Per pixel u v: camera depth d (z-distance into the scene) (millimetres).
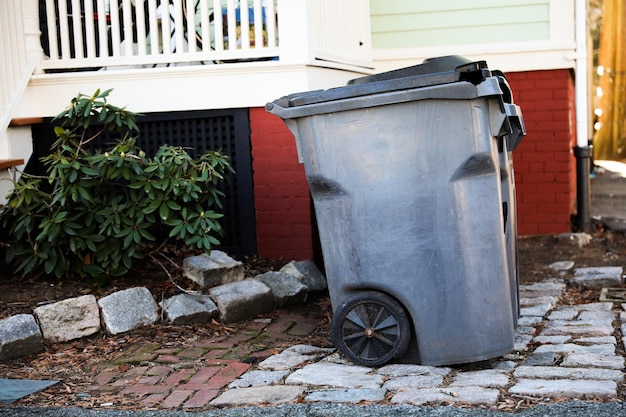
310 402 3998
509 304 4500
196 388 4312
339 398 4023
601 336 4938
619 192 9312
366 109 4422
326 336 5316
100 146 6844
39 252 5668
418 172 4398
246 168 6672
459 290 4418
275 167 6621
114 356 4871
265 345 5105
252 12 6934
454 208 4387
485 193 4410
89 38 6734
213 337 5246
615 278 6426
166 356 4848
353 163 4477
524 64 7805
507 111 4484
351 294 4602
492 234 4430
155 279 5918
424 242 4426
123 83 6672
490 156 4355
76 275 5855
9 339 4809
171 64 6980
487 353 4441
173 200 5637
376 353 4543
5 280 5844
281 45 6480
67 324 5113
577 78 7793
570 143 7859
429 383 4188
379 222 4469
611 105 12055
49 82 6703
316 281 6281
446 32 7973
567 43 7699
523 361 4566
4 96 6484
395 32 8070
